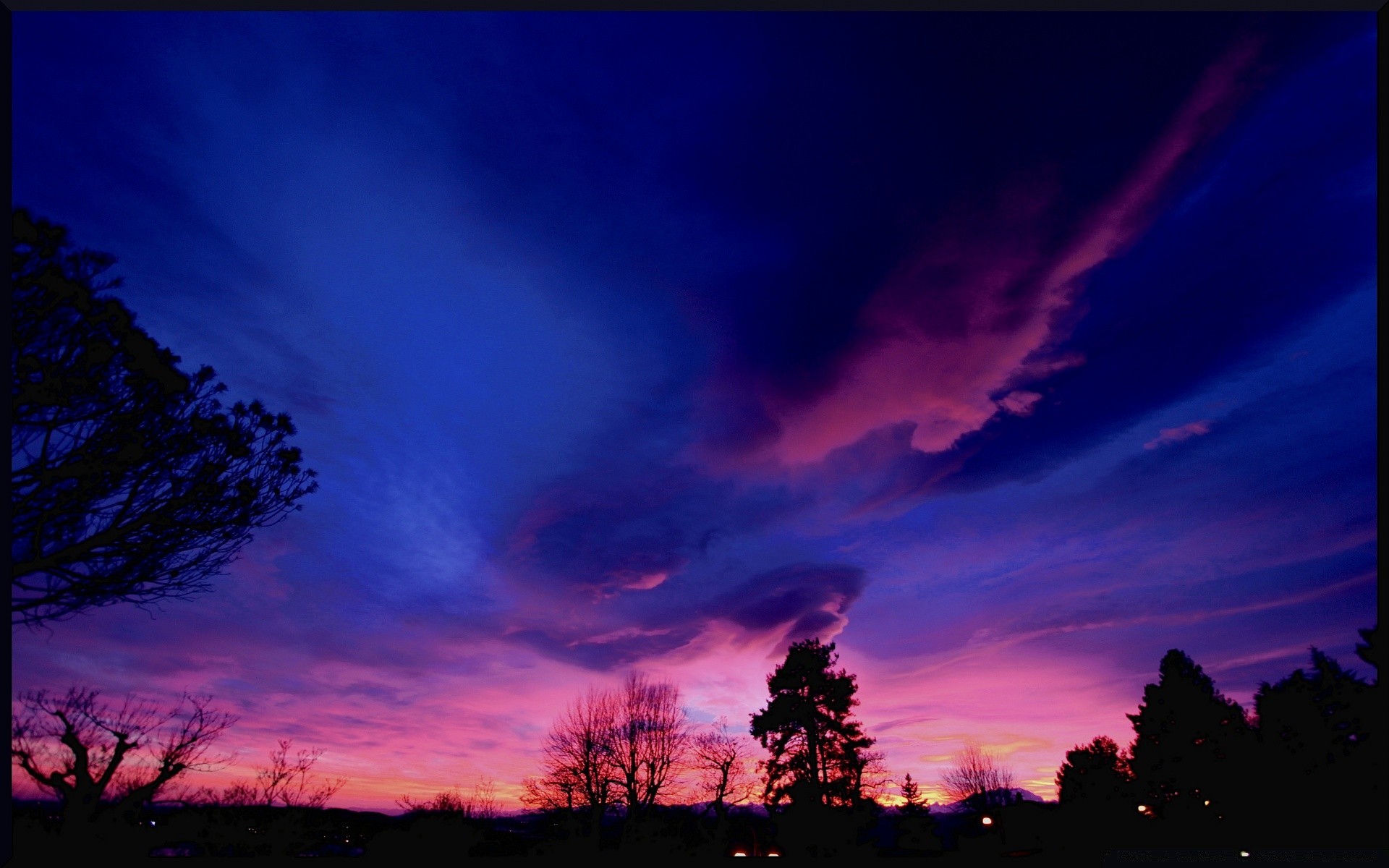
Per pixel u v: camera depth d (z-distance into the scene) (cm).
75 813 1133
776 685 3262
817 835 1622
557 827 2258
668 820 2338
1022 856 1337
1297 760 2078
